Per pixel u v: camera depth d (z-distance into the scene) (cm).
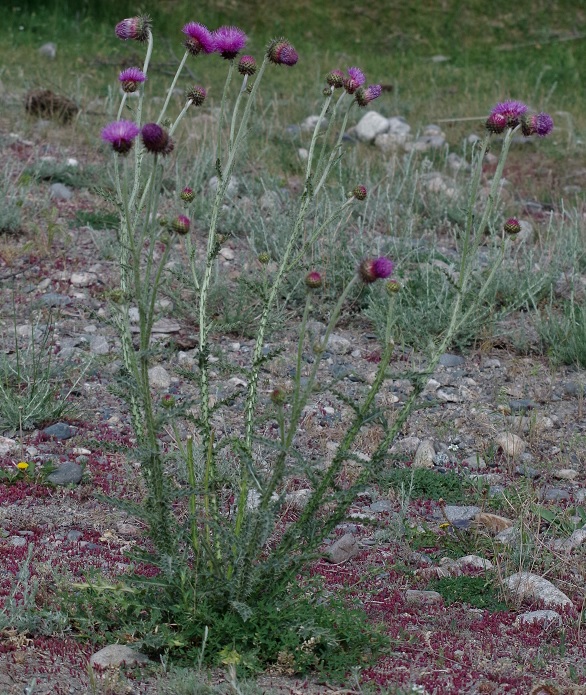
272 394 375
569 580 496
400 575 495
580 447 655
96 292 858
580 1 2338
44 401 646
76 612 418
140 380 399
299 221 424
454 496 586
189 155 1204
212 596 401
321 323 838
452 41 2270
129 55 1888
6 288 849
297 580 475
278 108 1548
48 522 521
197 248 962
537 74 2005
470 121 1562
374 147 1423
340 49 2214
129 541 507
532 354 812
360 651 414
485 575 491
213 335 800
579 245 989
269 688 377
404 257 891
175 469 571
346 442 390
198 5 2253
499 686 397
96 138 1277
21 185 1045
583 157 1403
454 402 720
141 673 383
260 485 387
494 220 935
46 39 1948
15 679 375
